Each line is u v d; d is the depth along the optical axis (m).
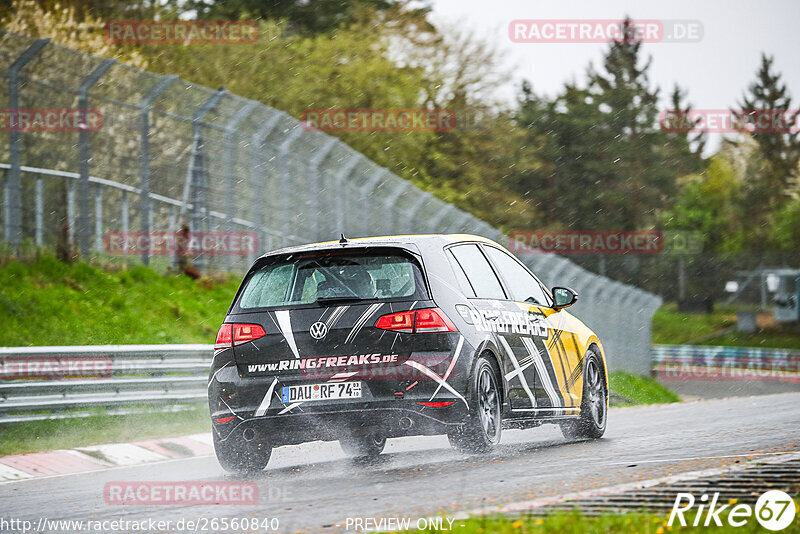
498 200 192.50
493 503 21.97
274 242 75.06
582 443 35.72
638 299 128.75
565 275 100.69
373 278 30.06
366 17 182.25
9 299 61.06
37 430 43.31
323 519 21.33
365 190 79.56
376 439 35.19
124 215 75.06
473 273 32.44
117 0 148.75
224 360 30.52
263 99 144.75
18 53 66.81
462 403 29.30
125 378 46.94
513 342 32.59
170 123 72.81
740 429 37.50
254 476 30.27
